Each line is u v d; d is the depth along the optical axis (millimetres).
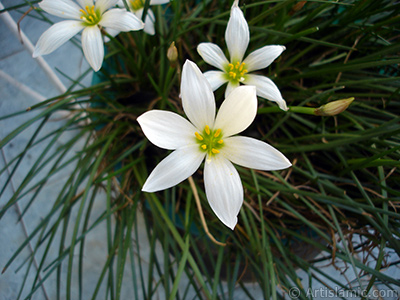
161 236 201
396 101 210
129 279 304
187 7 232
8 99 333
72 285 307
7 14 186
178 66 201
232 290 183
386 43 204
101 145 210
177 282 162
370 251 206
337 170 208
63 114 270
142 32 214
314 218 208
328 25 208
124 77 221
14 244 309
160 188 138
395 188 208
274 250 208
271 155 140
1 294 303
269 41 204
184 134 145
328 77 207
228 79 171
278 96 161
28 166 320
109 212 188
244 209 205
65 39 165
